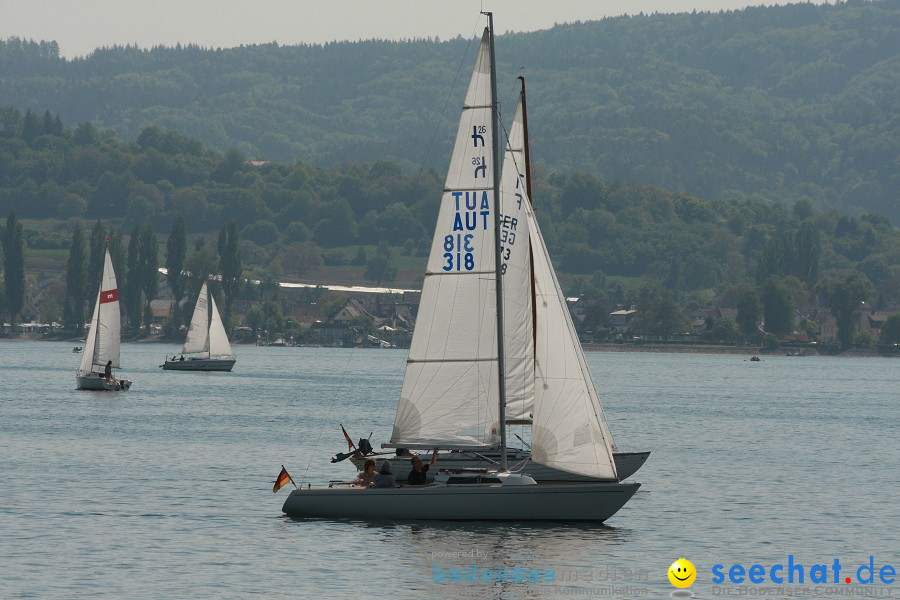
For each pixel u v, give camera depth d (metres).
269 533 198.62
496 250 198.62
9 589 162.62
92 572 172.38
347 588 165.62
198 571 173.50
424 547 188.62
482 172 198.12
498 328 199.00
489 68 197.62
